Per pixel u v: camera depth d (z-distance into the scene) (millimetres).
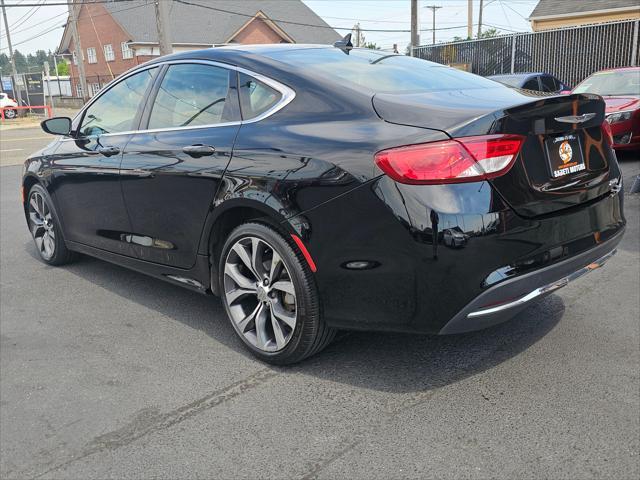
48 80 36438
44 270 5070
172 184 3492
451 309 2525
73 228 4641
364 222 2602
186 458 2453
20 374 3234
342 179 2650
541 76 13047
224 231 3389
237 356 3348
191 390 2994
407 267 2535
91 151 4215
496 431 2549
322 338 3016
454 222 2430
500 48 20453
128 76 4203
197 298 4293
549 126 2682
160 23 22797
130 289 4520
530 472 2285
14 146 18328
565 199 2734
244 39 46375
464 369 3078
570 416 2639
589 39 18328
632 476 2246
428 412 2707
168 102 3758
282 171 2879
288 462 2400
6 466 2449
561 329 3494
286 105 3094
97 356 3412
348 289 2736
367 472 2318
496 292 2516
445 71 3602
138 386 3055
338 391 2918
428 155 2449
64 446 2572
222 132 3293
